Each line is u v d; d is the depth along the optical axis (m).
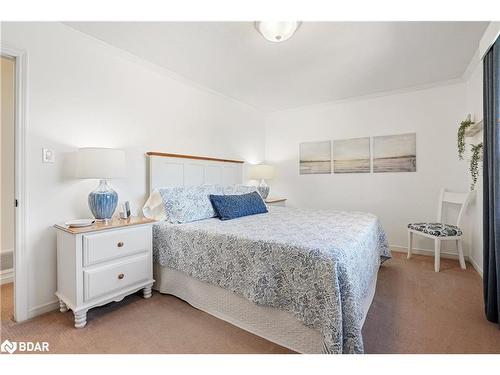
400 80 3.10
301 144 4.31
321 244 1.50
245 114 4.16
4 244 2.66
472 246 3.00
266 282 1.54
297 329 1.46
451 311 1.91
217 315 1.84
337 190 4.00
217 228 2.02
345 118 3.92
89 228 1.79
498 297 1.67
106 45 2.28
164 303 2.05
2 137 2.68
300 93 3.57
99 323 1.75
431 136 3.33
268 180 4.62
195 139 3.25
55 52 1.98
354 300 1.30
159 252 2.21
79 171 1.93
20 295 1.79
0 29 1.71
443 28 2.02
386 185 3.63
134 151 2.57
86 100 2.18
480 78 2.59
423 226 2.99
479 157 2.65
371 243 2.09
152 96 2.74
